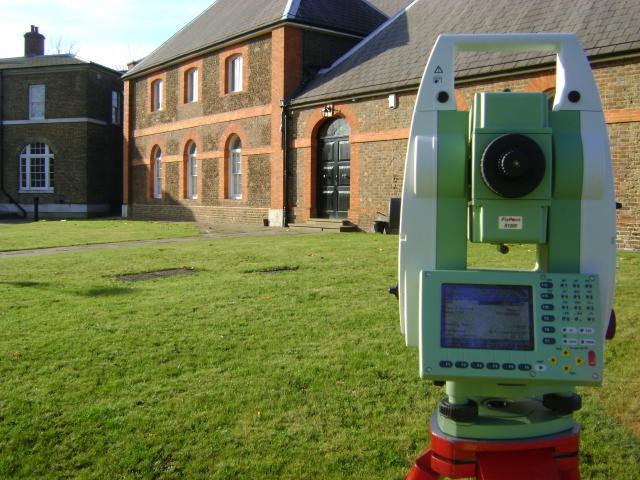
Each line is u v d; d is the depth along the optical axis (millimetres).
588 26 12844
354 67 18422
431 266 2213
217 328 6238
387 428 4023
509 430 2178
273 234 16438
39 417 4230
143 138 27859
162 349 5594
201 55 23672
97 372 5059
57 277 9312
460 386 2227
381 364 5102
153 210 27203
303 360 5242
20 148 31719
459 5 17266
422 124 2205
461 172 2129
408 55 16812
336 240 13828
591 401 4348
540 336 1969
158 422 4152
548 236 2137
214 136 23281
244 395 4547
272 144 20141
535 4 14766
